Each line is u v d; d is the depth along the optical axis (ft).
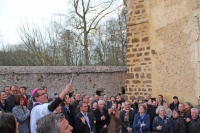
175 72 27.96
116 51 71.05
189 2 26.86
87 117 18.33
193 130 19.53
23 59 62.03
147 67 30.27
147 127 21.06
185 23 27.17
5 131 7.40
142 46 30.78
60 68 41.01
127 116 22.80
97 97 28.55
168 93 28.50
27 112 17.63
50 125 6.51
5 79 36.58
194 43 26.32
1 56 69.36
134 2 31.71
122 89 45.83
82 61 67.97
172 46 28.27
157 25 29.58
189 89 26.71
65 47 64.34
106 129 22.38
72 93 41.57
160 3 29.32
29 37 61.31
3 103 19.56
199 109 22.31
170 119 20.80
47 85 39.55
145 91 30.35
